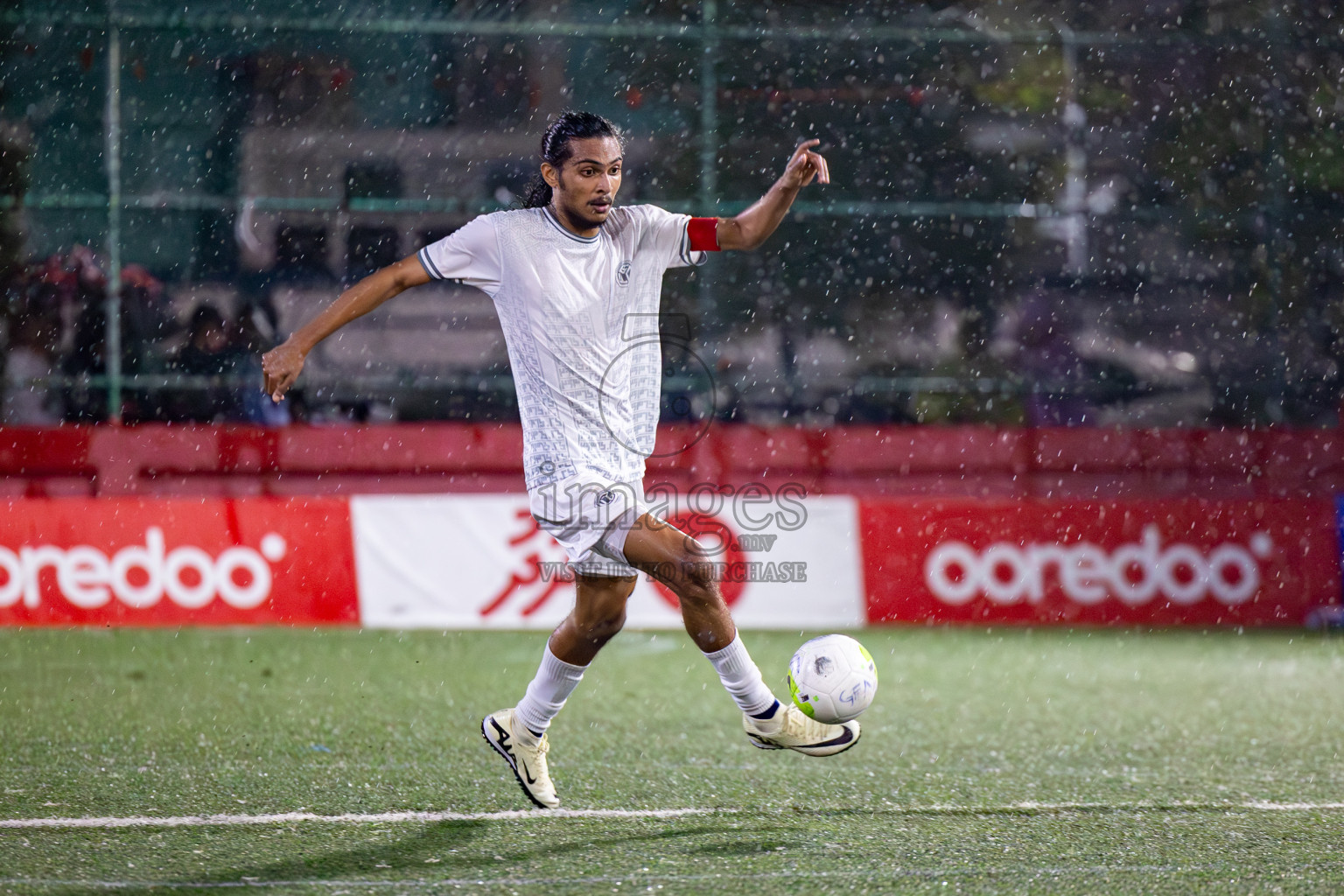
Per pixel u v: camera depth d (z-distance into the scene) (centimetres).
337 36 3378
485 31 3419
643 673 2067
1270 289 3491
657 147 3494
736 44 3500
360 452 3173
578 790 1364
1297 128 3525
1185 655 2280
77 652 2212
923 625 2505
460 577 2431
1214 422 3459
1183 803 1323
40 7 3253
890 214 3488
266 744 1587
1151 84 3544
